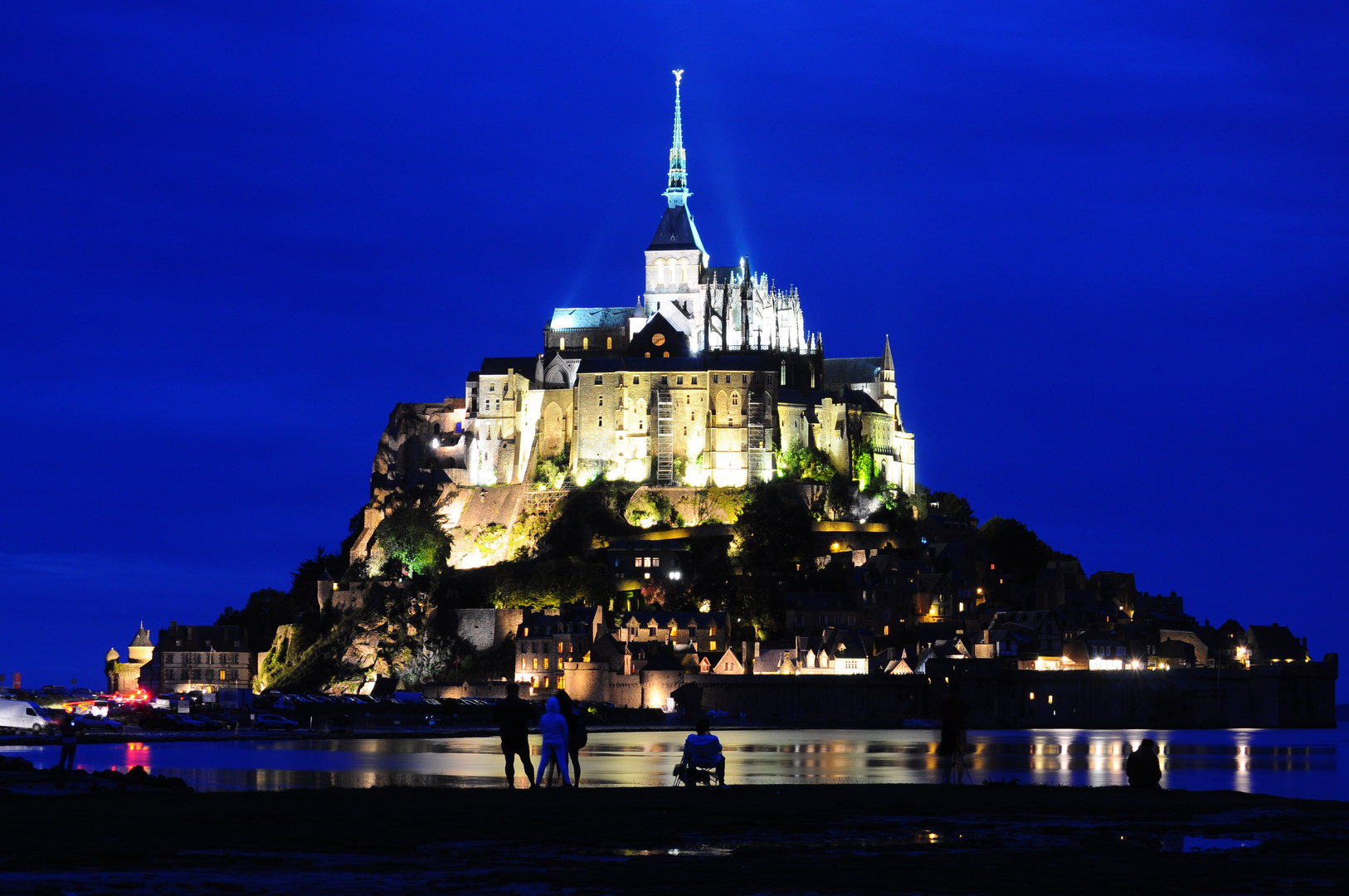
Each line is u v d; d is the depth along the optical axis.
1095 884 51.72
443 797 74.75
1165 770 161.62
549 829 63.59
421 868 54.22
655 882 51.50
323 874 52.50
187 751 179.00
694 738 85.19
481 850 58.59
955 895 49.38
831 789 83.50
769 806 72.62
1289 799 82.81
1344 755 192.00
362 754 173.38
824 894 49.62
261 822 64.19
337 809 69.00
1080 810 74.12
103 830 61.47
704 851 59.22
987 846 61.50
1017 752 187.12
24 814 66.31
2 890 48.41
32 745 184.12
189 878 51.41
